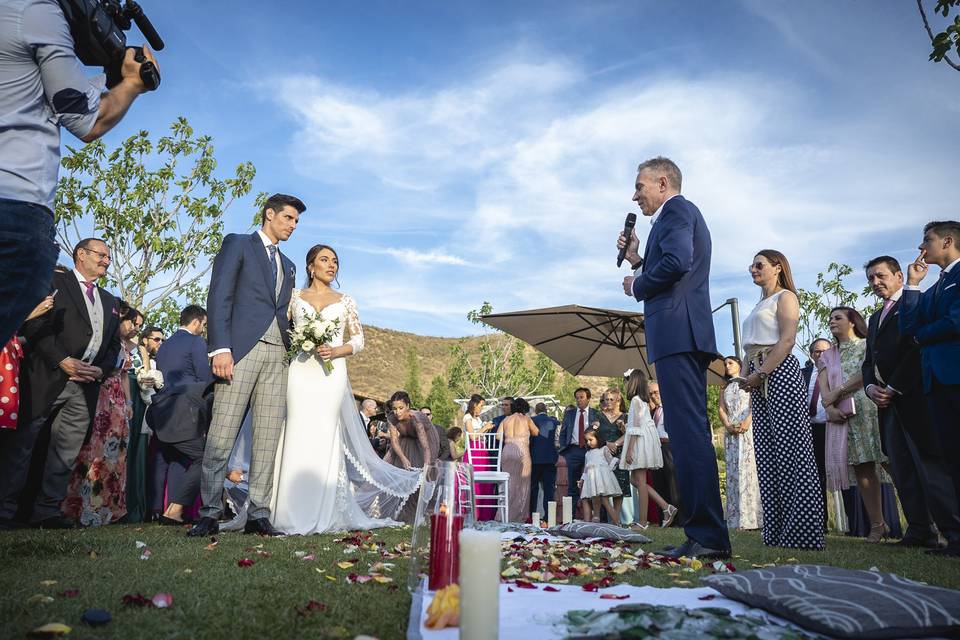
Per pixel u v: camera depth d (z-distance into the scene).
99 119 2.44
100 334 5.33
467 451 9.73
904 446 4.98
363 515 5.61
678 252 3.64
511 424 9.73
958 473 3.92
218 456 4.52
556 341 9.24
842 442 6.20
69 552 3.15
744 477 7.58
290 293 5.03
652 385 8.89
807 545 4.26
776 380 4.48
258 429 4.78
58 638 1.63
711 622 1.77
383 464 5.93
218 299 4.62
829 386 6.26
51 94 2.26
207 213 14.15
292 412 5.05
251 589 2.33
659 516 8.83
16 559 2.87
